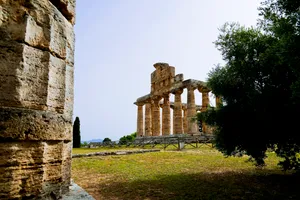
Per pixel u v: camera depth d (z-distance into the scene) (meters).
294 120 8.20
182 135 33.22
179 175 10.18
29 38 3.12
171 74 39.28
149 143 27.41
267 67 8.80
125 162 14.20
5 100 2.82
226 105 10.60
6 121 2.74
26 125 2.90
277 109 8.31
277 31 7.31
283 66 8.16
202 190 7.68
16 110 2.85
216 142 11.02
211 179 9.30
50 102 3.32
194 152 18.84
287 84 8.29
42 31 3.29
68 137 3.86
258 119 8.84
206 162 13.73
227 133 10.27
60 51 3.63
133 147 29.11
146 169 11.79
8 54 2.92
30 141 2.96
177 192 7.49
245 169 11.30
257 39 9.71
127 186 8.38
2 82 2.84
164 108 39.84
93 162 14.13
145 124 44.31
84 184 8.82
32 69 3.11
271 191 7.46
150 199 6.84
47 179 3.17
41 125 3.08
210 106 11.50
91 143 42.16
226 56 10.50
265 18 8.21
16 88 2.90
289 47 6.51
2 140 2.71
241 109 9.73
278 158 14.25
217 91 10.90
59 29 3.66
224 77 10.52
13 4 3.06
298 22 6.65
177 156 16.56
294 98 6.90
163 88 40.56
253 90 9.10
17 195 2.76
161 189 7.88
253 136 9.52
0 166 2.67
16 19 3.06
